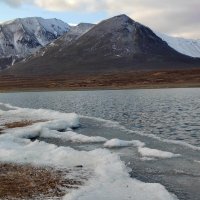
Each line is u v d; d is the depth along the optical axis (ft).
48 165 68.33
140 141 94.89
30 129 106.73
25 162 70.59
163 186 56.03
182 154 79.41
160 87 381.19
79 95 306.76
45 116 144.25
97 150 76.84
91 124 126.93
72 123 121.19
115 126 121.70
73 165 68.13
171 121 131.64
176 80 435.53
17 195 52.85
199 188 57.47
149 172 66.03
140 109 174.19
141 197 52.08
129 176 61.36
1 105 222.48
